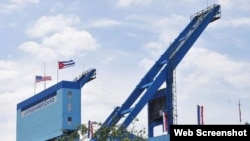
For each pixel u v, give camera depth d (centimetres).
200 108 10075
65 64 15475
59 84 14588
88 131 8088
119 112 12306
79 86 14750
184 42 12338
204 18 12594
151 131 12200
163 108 11869
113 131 7981
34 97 15925
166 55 12706
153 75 12675
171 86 11938
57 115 14488
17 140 16725
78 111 14512
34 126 15750
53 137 14550
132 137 8212
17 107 17012
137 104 11706
